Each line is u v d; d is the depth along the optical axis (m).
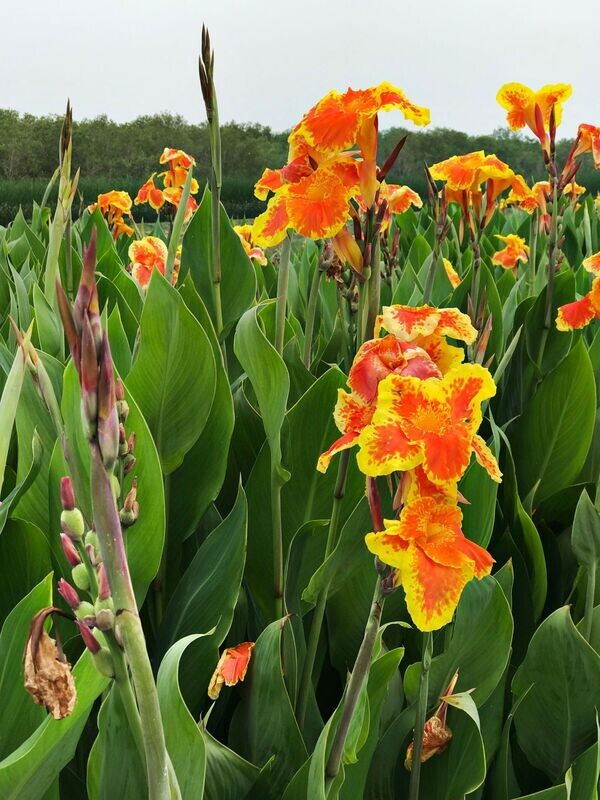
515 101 2.66
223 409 1.83
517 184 2.61
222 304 2.67
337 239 1.64
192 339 1.74
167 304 1.73
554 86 2.60
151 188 4.53
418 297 2.91
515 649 2.02
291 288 3.76
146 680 0.75
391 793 1.58
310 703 1.75
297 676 1.78
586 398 2.33
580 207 6.29
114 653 0.77
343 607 1.85
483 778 1.46
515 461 2.51
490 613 1.56
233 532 1.68
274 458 1.66
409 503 0.93
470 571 0.91
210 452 1.87
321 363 2.70
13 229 5.08
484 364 2.49
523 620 2.02
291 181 1.70
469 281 2.90
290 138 1.71
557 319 2.44
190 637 1.16
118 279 3.02
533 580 2.01
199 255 2.65
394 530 0.91
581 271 4.31
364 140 1.59
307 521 1.90
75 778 1.46
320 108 1.61
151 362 1.76
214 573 1.67
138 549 1.54
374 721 1.41
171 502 1.90
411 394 0.93
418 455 0.90
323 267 2.18
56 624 1.29
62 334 2.35
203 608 1.66
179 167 4.40
